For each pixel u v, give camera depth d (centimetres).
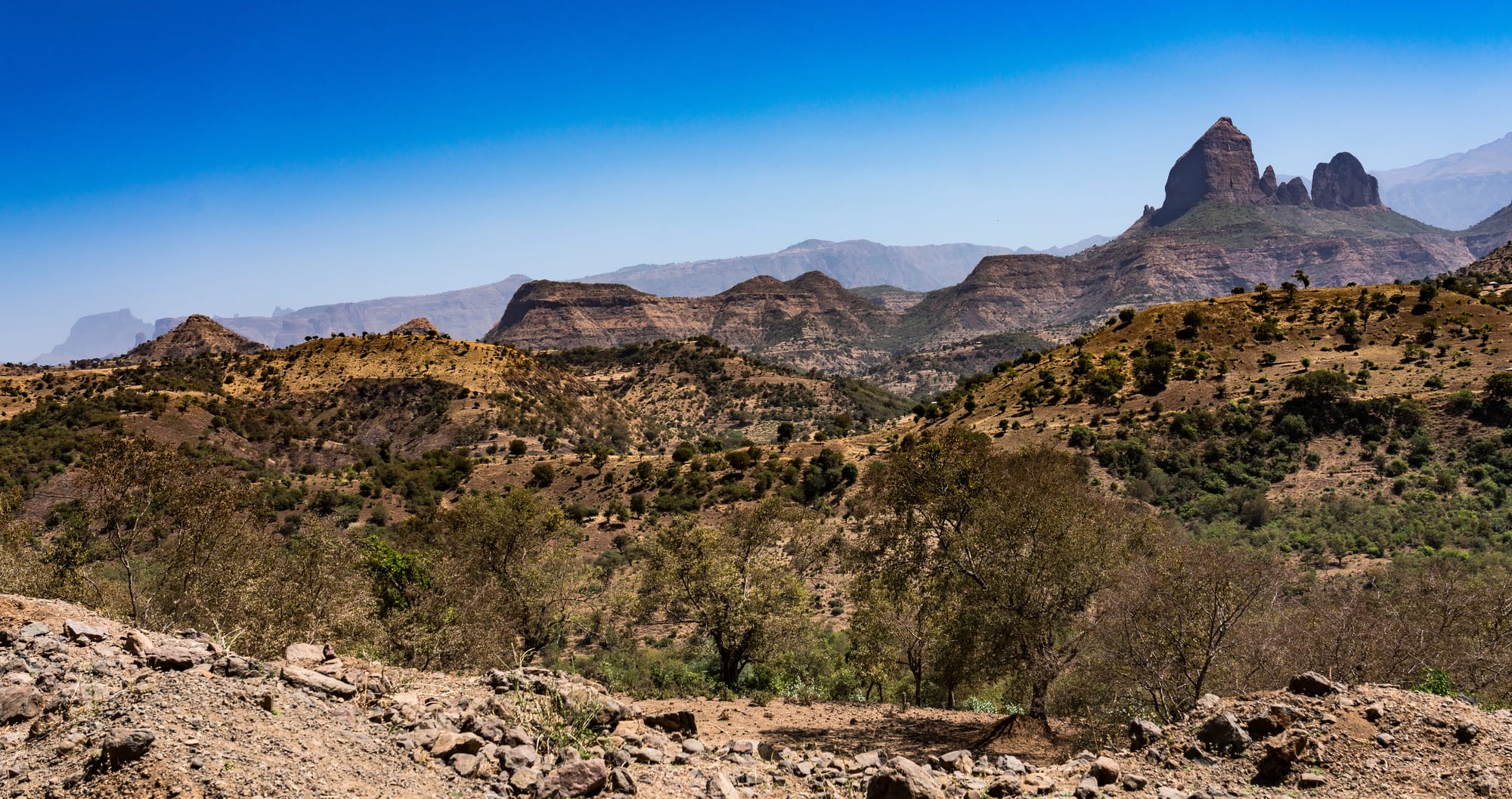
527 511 2909
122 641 810
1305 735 781
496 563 2852
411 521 4303
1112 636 1437
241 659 765
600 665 2712
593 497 7725
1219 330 9719
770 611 2561
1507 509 4944
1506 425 5981
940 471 2000
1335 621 1470
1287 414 6831
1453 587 1712
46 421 8788
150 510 1686
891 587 2033
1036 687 1608
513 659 2170
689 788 718
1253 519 5488
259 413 11606
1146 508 2361
